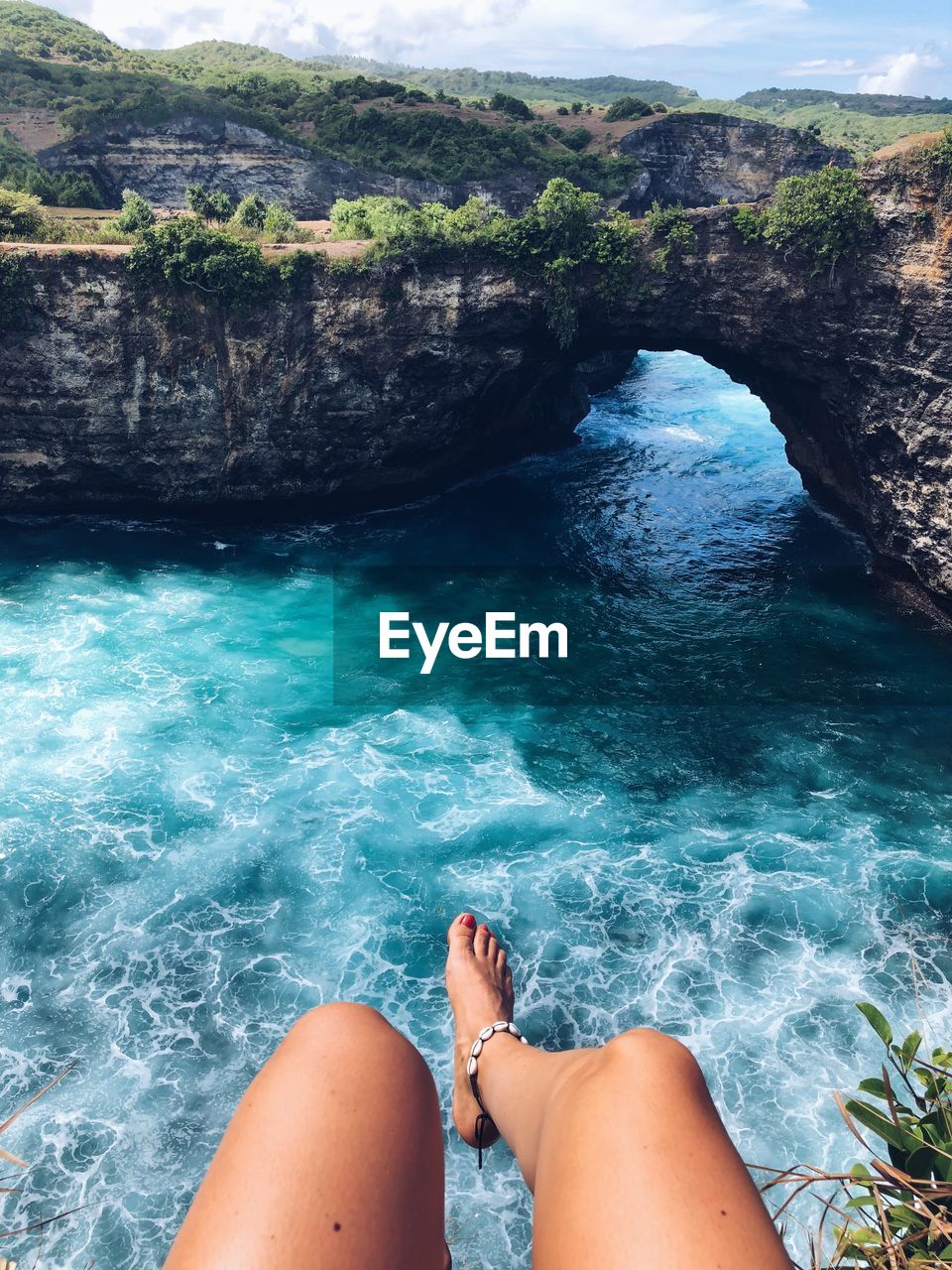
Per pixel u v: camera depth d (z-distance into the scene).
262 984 23.09
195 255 43.44
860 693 35.06
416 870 26.72
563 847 27.67
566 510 51.88
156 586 42.09
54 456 46.28
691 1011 22.47
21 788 28.98
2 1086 20.30
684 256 43.56
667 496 54.12
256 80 127.25
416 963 23.83
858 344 40.75
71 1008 22.27
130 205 49.31
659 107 123.94
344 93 119.19
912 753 31.80
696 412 72.06
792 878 26.44
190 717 32.84
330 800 29.27
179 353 44.94
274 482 48.22
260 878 26.23
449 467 53.31
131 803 28.70
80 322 43.84
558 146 112.19
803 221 39.25
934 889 26.00
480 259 44.53
